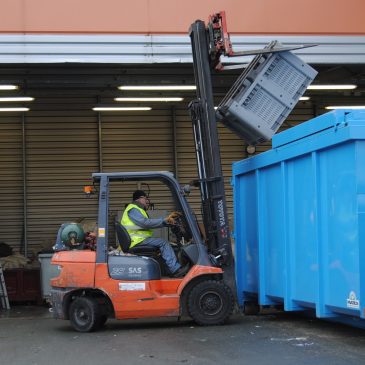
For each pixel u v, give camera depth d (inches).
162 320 362.0
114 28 396.2
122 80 481.1
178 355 254.8
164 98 532.7
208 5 404.5
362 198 246.7
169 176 333.4
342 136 253.1
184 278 321.1
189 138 577.0
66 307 325.7
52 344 292.5
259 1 410.3
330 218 269.0
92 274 316.5
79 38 392.2
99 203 324.2
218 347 268.5
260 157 342.0
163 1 400.5
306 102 593.3
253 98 331.6
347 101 594.6
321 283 275.3
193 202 571.8
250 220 366.9
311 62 411.2
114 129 567.8
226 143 585.3
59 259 325.4
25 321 391.2
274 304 340.8
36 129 556.7
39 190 554.9
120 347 276.8
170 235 397.4
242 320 344.5
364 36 416.5
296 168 302.4
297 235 300.7
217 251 330.3
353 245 249.1
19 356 268.1
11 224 550.0
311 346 265.3
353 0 416.5
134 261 318.3
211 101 339.6
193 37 349.4
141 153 569.9
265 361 239.0
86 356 261.0
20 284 489.1
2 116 553.9
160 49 399.2
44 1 390.3
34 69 454.3
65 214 556.1
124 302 315.0
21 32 388.2
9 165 553.3
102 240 320.8
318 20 414.0
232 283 328.5
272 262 330.0
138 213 334.0
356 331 303.0
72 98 561.6
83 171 561.0
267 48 335.6
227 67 348.5
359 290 244.7
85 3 393.7
